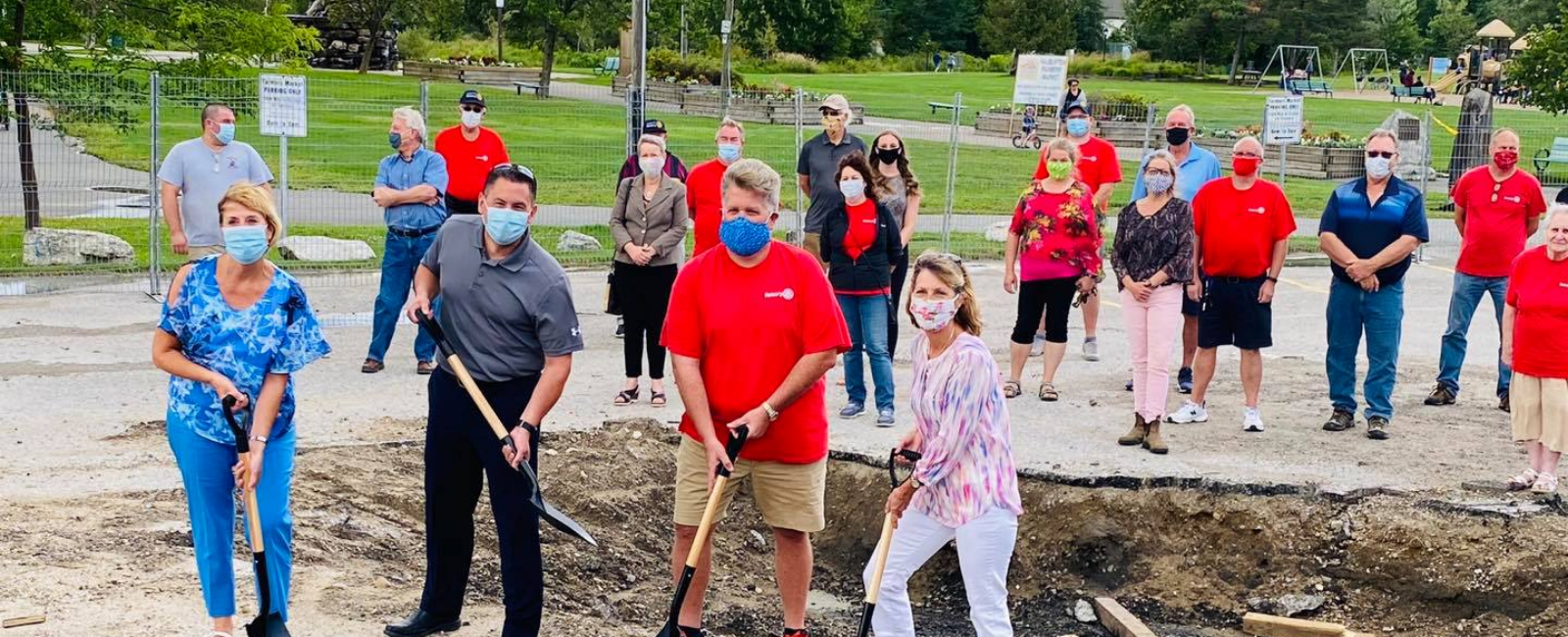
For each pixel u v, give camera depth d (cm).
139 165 2242
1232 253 943
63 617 593
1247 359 961
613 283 1019
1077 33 9788
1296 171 3084
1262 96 6175
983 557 600
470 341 580
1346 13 8412
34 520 714
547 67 4656
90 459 836
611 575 791
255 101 1733
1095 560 841
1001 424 600
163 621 597
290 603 645
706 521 570
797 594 627
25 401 973
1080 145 1219
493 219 562
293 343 541
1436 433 968
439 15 5944
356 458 860
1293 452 912
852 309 966
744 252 580
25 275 1480
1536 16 8525
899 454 611
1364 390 966
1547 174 2577
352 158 2655
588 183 2353
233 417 523
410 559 738
